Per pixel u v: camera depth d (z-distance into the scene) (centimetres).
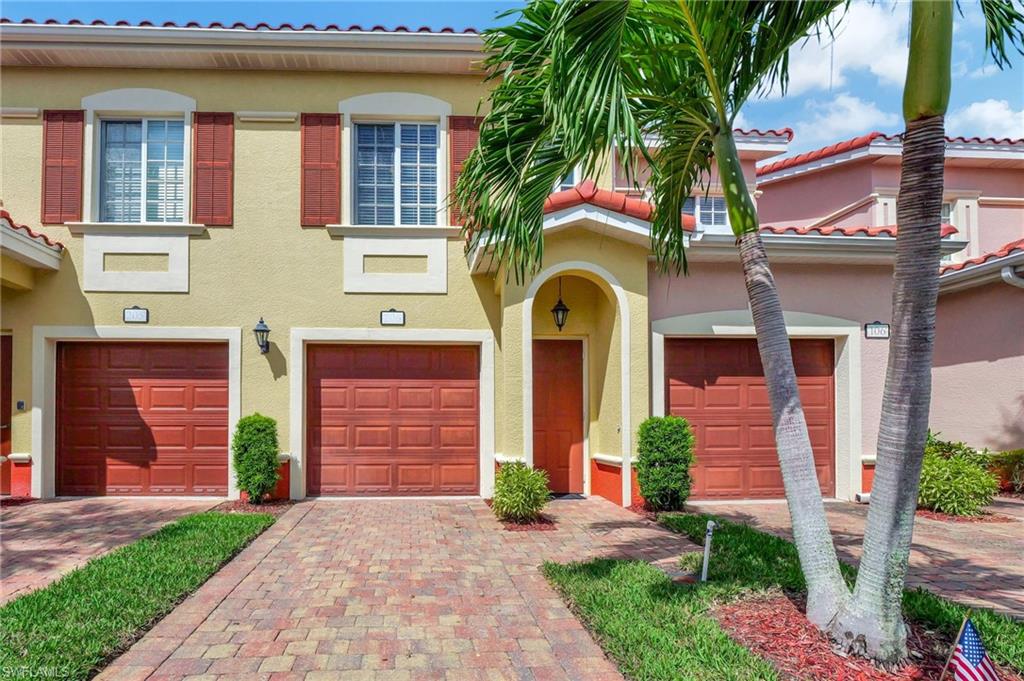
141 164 1029
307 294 1017
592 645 444
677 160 575
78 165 999
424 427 1038
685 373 1023
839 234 954
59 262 984
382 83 1043
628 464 939
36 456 974
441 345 1048
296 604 522
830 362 1046
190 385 1013
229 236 1013
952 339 1189
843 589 432
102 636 432
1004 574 600
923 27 384
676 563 627
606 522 831
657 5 459
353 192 1042
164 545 665
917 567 623
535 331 1045
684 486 891
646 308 958
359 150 1055
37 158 1002
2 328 977
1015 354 1084
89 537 738
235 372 1000
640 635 427
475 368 1050
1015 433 1081
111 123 1032
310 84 1036
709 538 542
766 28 449
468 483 1038
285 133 1031
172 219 1029
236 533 725
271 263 1016
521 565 634
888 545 394
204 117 1018
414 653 431
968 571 610
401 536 755
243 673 401
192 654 427
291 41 988
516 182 521
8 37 954
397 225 1045
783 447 457
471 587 567
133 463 1002
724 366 1030
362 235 1027
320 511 905
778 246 949
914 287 393
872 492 408
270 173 1025
